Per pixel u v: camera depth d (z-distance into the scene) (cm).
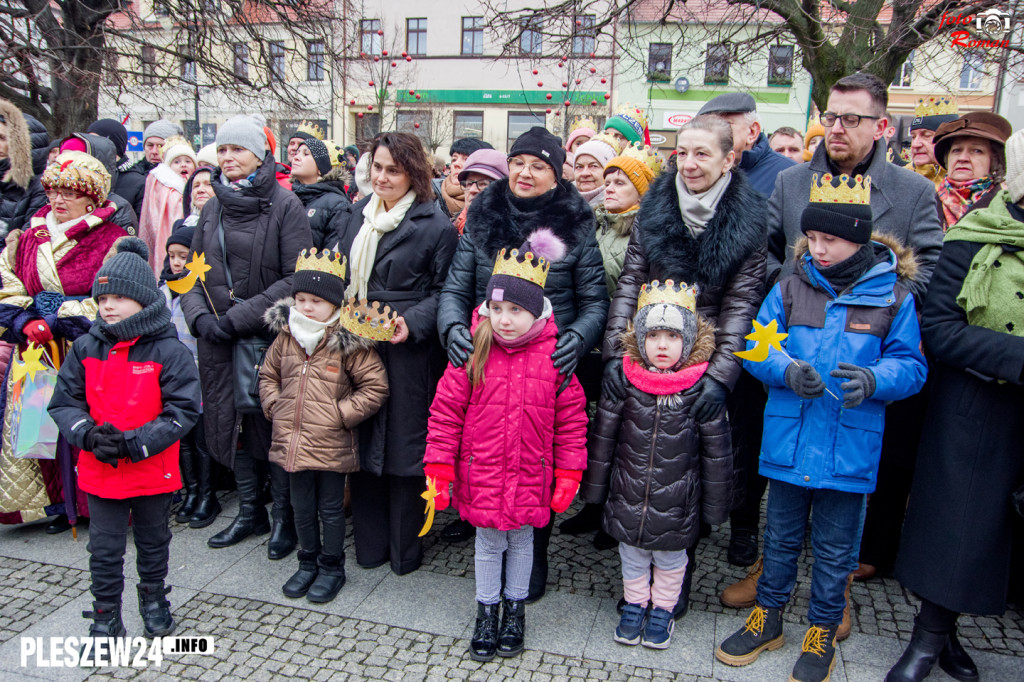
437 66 2556
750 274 279
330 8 1029
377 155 313
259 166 359
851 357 244
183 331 405
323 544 310
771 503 267
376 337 298
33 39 827
